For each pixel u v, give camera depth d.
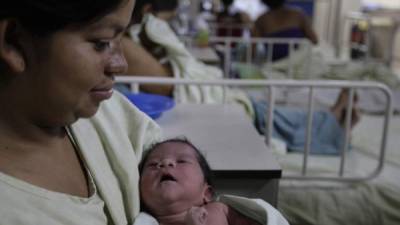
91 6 0.48
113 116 0.80
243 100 1.96
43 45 0.49
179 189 0.91
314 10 5.96
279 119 1.99
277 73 3.60
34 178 0.58
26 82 0.52
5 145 0.56
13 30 0.48
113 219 0.70
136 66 1.78
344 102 2.02
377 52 5.11
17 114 0.55
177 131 1.30
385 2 6.29
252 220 0.94
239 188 1.08
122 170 0.75
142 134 0.87
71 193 0.63
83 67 0.51
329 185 1.70
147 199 0.92
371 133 2.22
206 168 1.00
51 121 0.56
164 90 1.84
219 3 5.48
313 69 3.59
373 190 1.66
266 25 3.95
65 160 0.66
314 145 1.91
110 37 0.53
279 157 1.81
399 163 1.85
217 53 3.60
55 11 0.47
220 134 1.29
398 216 1.63
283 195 1.66
